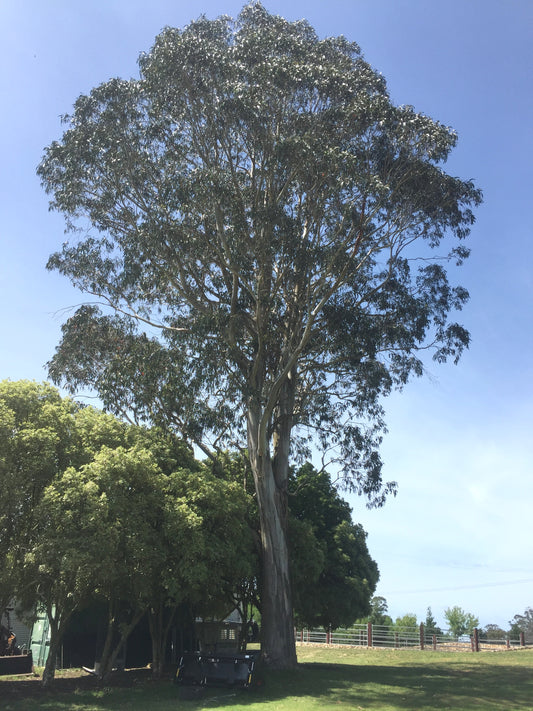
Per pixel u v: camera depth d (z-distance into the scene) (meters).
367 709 13.70
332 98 19.66
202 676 16.28
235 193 20.09
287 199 21.17
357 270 22.14
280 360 22.50
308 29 22.12
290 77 18.89
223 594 21.92
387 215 21.52
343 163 18.52
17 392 17.08
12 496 15.16
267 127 19.83
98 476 16.14
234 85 18.92
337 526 27.33
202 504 18.98
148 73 19.88
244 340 21.97
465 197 21.55
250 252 20.31
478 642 33.56
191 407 21.67
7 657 19.80
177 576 17.73
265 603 21.03
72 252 22.91
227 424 22.19
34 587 16.66
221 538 19.39
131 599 17.86
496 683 18.06
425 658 28.00
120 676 19.86
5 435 15.63
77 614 22.45
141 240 20.55
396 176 20.72
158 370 21.83
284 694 16.05
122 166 20.78
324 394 24.78
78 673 20.45
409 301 22.33
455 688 17.00
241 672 16.19
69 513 15.10
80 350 24.00
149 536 16.95
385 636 37.19
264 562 21.45
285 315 22.78
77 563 14.51
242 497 20.95
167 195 19.78
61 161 21.41
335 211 20.55
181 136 20.95
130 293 23.91
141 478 17.44
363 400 24.55
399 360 23.94
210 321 20.16
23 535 16.11
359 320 21.02
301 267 19.47
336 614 26.00
